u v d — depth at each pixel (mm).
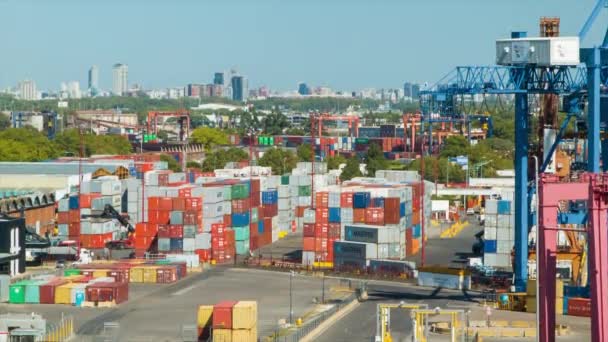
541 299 140625
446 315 194375
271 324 193125
